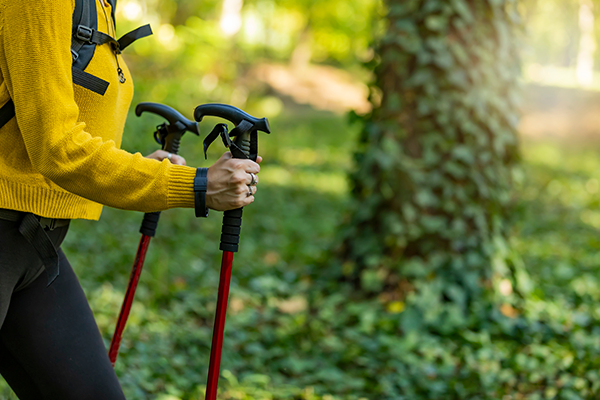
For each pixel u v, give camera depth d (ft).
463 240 12.32
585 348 10.57
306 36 73.10
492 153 12.39
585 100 61.11
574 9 77.97
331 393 9.25
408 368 10.05
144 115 13.89
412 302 11.81
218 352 4.96
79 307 4.87
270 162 33.27
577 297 13.51
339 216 23.67
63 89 3.98
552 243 19.47
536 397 9.08
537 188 29.68
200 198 4.18
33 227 4.38
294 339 11.02
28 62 3.90
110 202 4.09
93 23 4.36
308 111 62.44
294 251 18.08
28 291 4.66
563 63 105.50
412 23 12.22
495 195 12.44
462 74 12.12
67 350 4.69
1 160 4.22
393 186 12.47
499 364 10.18
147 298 12.05
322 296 13.08
